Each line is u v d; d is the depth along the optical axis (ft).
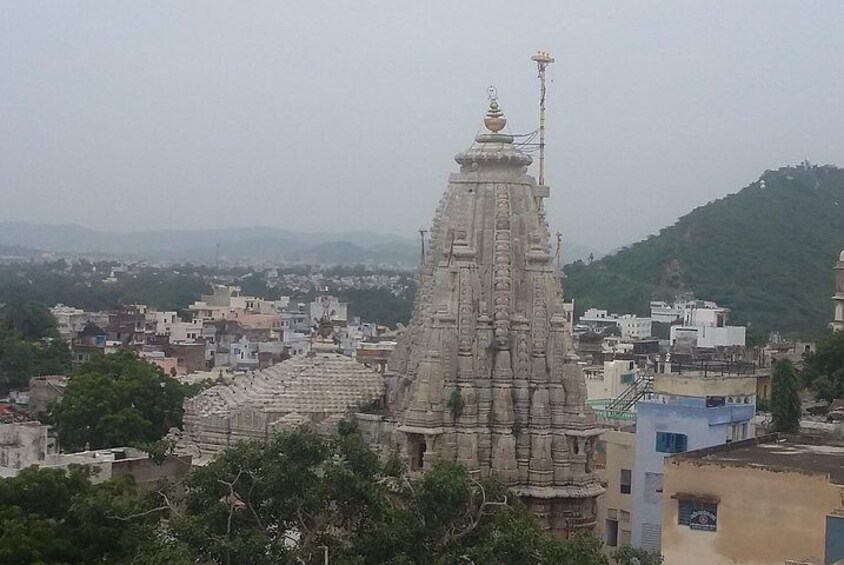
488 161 223.71
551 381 215.10
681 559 167.84
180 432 291.58
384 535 166.09
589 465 216.54
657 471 258.37
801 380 426.51
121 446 326.85
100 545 184.75
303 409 231.50
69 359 603.26
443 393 211.61
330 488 169.99
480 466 209.87
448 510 167.63
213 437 235.81
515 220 222.07
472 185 224.12
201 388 353.72
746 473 163.53
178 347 608.19
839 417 329.52
